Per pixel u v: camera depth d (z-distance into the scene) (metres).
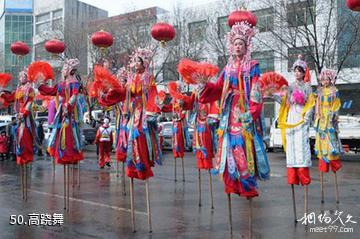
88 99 8.41
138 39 30.52
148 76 6.68
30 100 8.88
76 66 8.23
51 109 8.38
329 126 8.87
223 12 29.45
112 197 9.67
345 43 24.72
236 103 5.59
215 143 8.69
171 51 31.23
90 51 31.09
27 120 8.97
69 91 8.11
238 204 8.85
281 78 6.96
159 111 6.71
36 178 12.92
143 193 10.23
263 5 26.05
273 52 26.56
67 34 34.00
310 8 23.55
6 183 11.89
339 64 24.05
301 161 7.21
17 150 8.94
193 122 9.05
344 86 30.27
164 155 22.12
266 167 5.60
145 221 7.38
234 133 5.55
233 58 5.74
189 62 5.77
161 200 9.34
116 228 6.91
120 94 6.86
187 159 20.05
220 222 7.33
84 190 10.65
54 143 8.15
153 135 6.79
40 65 8.19
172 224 7.19
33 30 50.19
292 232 6.69
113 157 20.09
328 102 8.90
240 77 5.56
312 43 26.25
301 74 7.30
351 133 20.80
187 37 31.78
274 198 9.48
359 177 13.33
